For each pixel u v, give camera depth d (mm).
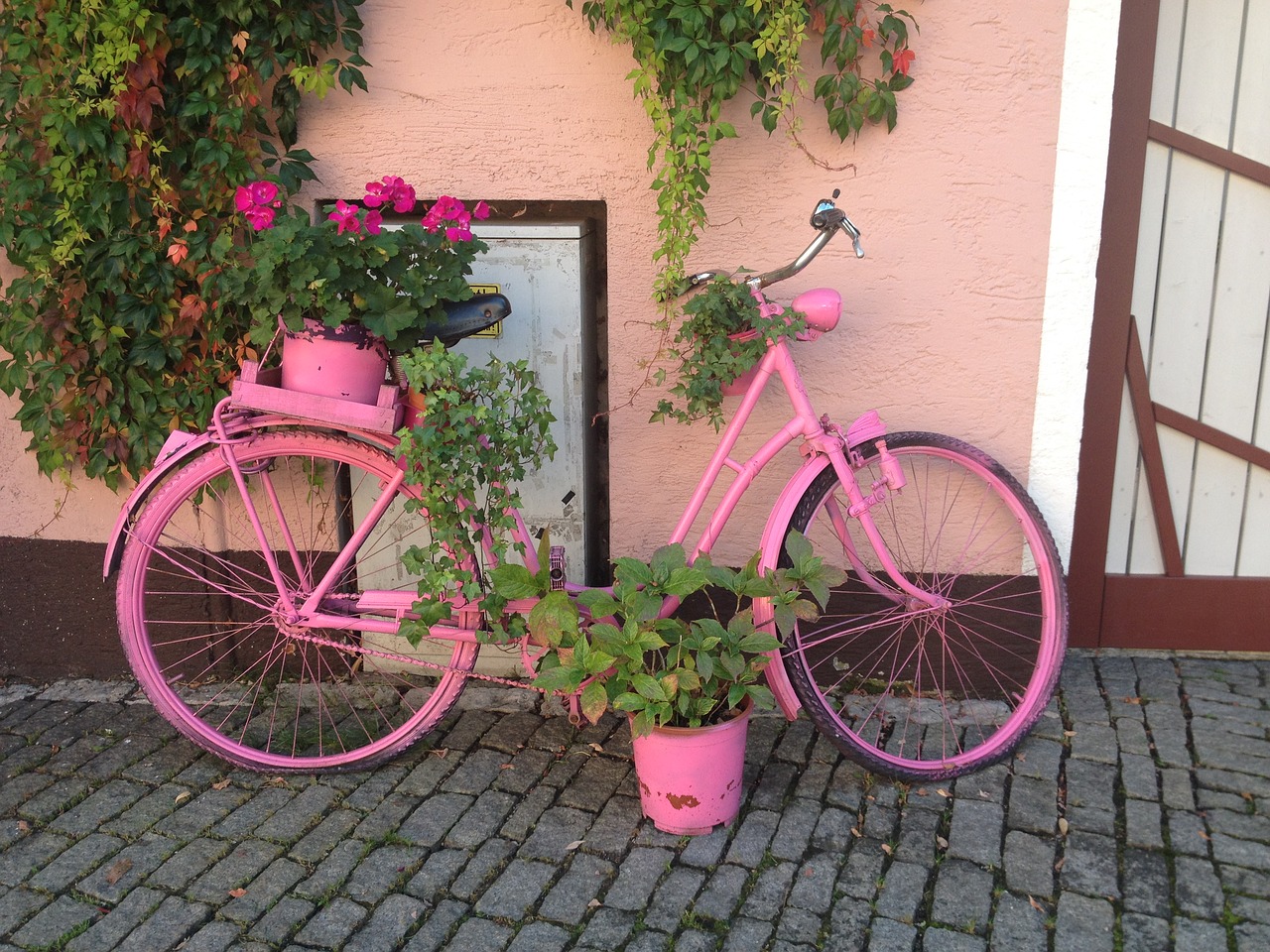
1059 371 3068
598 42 2986
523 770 2943
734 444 3170
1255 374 3279
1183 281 3256
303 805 2818
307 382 2645
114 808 2820
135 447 3273
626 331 3158
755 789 2822
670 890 2461
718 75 2816
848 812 2727
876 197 3006
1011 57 2883
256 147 3041
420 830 2701
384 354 2686
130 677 3562
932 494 3193
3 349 3387
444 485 2592
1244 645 3406
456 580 2670
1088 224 2959
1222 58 3098
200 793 2887
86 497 3459
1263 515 3352
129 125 3008
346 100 3100
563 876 2521
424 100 3082
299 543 3410
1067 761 2904
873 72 2928
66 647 3570
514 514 2986
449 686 2949
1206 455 3346
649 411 3203
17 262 3178
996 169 2955
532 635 2605
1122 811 2689
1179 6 3088
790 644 2834
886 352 3111
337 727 3197
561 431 3209
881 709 3188
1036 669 2957
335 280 2512
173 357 3178
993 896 2420
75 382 3264
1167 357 3311
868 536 2920
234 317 3131
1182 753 2906
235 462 2836
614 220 3088
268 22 2943
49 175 3078
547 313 3137
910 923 2352
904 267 3047
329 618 2896
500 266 3115
